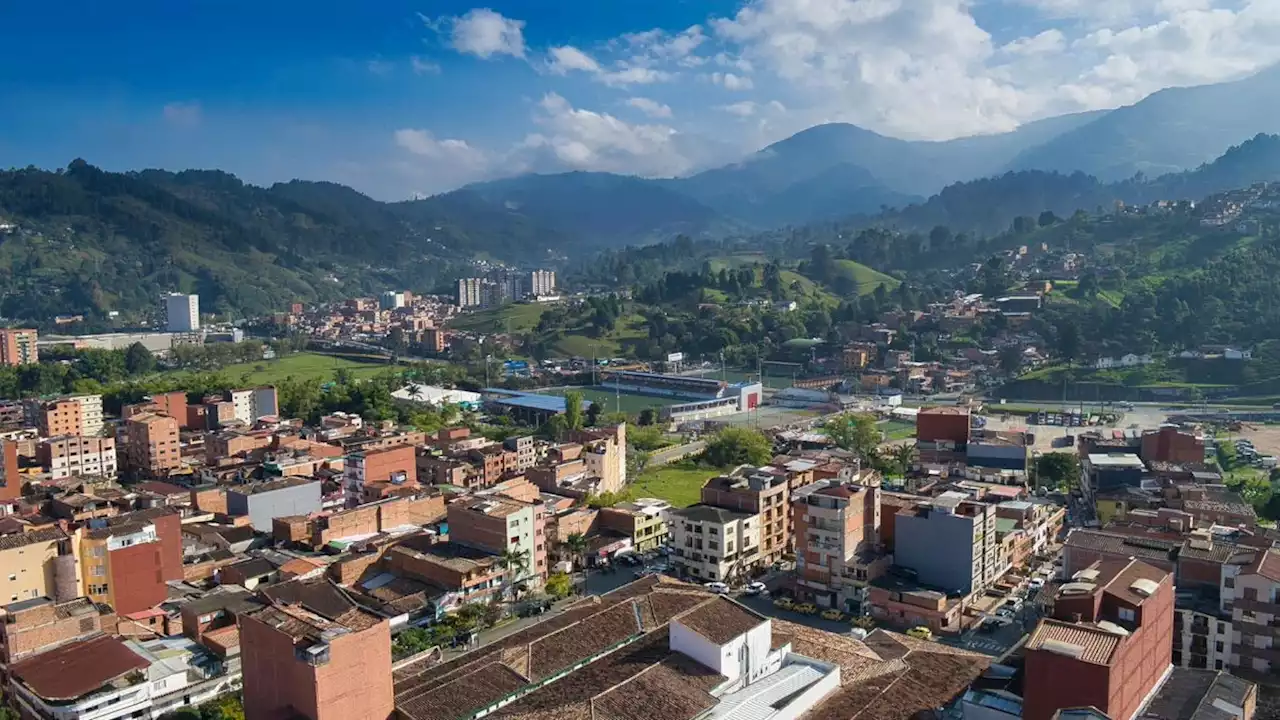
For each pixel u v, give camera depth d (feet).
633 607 371.56
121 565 427.33
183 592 460.14
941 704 316.60
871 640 379.55
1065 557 423.23
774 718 298.15
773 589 497.87
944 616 428.97
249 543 538.88
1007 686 298.35
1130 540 419.95
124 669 337.52
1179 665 364.79
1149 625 303.27
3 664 346.33
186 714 347.77
